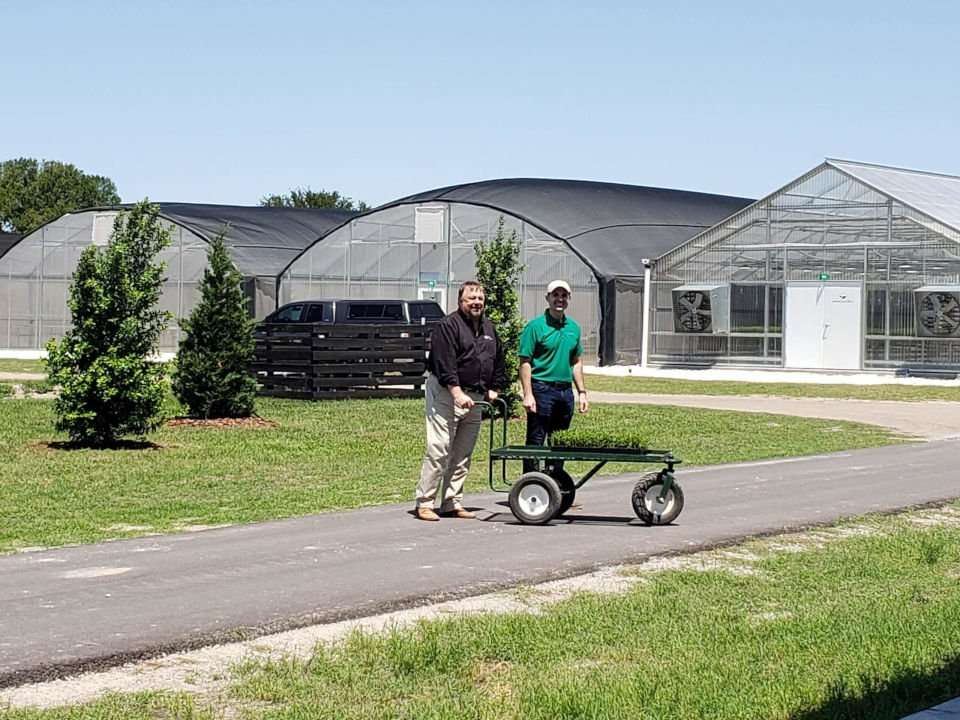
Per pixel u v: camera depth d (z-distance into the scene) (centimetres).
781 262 4350
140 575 990
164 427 2170
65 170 12000
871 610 897
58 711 654
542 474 1241
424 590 938
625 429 2314
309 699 684
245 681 714
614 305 4569
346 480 1609
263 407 2627
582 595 927
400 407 2641
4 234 7981
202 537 1171
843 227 4222
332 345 2823
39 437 1984
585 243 4706
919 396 3353
